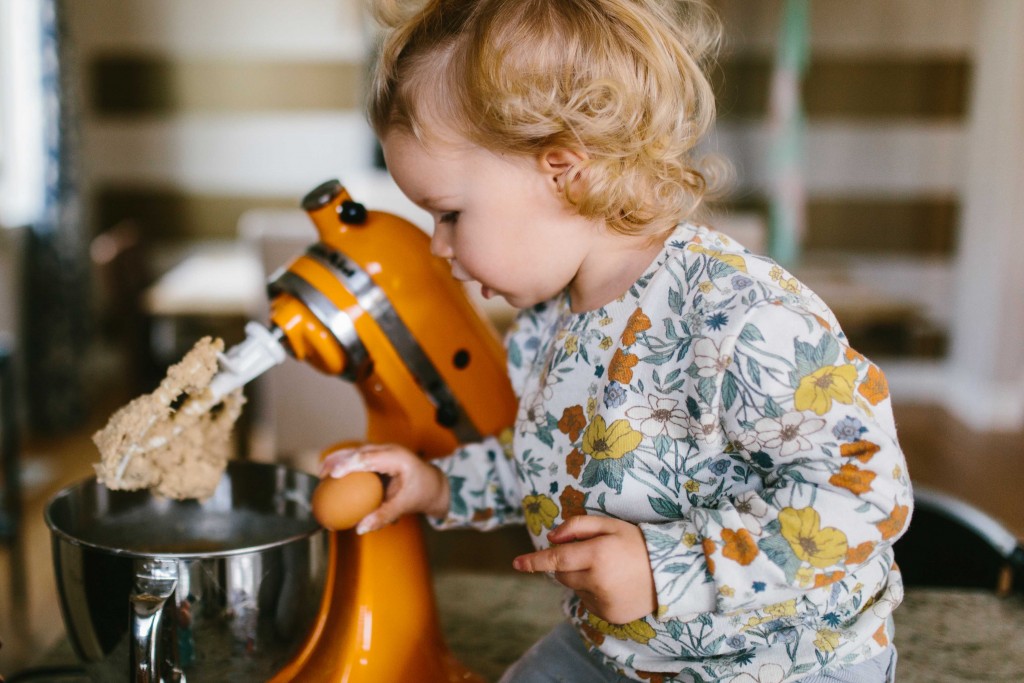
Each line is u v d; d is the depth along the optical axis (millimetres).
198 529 917
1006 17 3459
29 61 3133
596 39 727
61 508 812
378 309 805
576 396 785
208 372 749
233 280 2658
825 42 3805
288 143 3951
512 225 742
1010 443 3338
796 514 667
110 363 3824
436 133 727
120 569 710
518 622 1266
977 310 3654
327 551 805
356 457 816
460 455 878
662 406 736
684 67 784
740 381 678
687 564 670
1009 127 3445
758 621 730
